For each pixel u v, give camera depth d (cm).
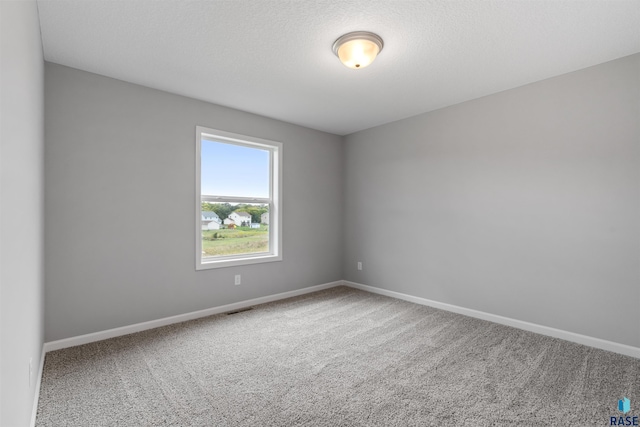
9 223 101
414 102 333
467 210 329
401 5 178
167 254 299
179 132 308
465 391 190
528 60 241
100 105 263
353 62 215
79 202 252
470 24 195
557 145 268
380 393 188
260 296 374
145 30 202
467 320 314
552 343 257
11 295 104
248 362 225
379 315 329
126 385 194
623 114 236
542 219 277
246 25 197
